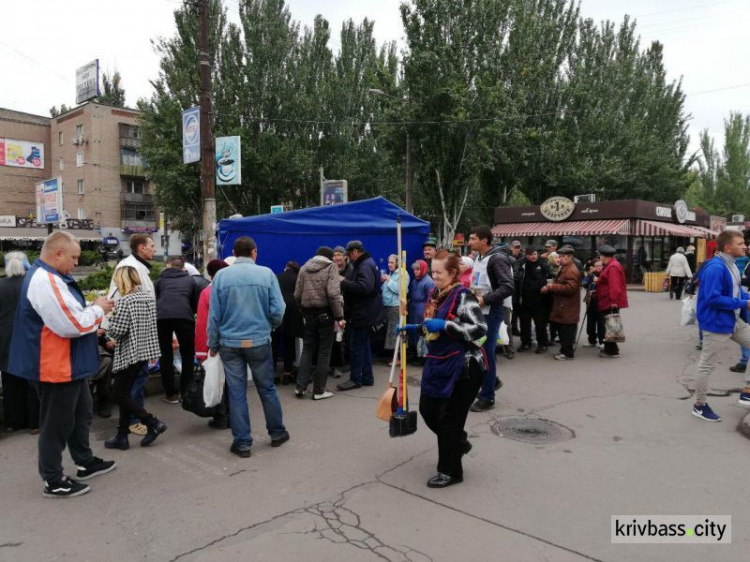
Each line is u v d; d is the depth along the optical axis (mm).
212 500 3709
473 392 3832
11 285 5090
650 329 11070
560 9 29391
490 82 22266
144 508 3604
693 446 4625
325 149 30094
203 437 5035
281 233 7758
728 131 49656
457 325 3633
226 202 28203
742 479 3951
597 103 30062
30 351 3623
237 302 4566
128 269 4746
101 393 5633
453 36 21938
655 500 3625
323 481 4000
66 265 3777
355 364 6672
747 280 8117
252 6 26688
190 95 25484
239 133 26234
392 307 7887
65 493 3773
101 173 44531
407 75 22359
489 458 4387
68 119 46406
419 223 8703
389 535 3207
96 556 3025
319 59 30375
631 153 31672
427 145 22797
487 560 2934
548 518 3395
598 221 24109
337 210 8141
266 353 4695
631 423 5242
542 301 8695
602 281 8305
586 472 4098
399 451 4602
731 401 5961
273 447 4730
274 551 3049
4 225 41656
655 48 36406
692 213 28484
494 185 29406
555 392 6371
